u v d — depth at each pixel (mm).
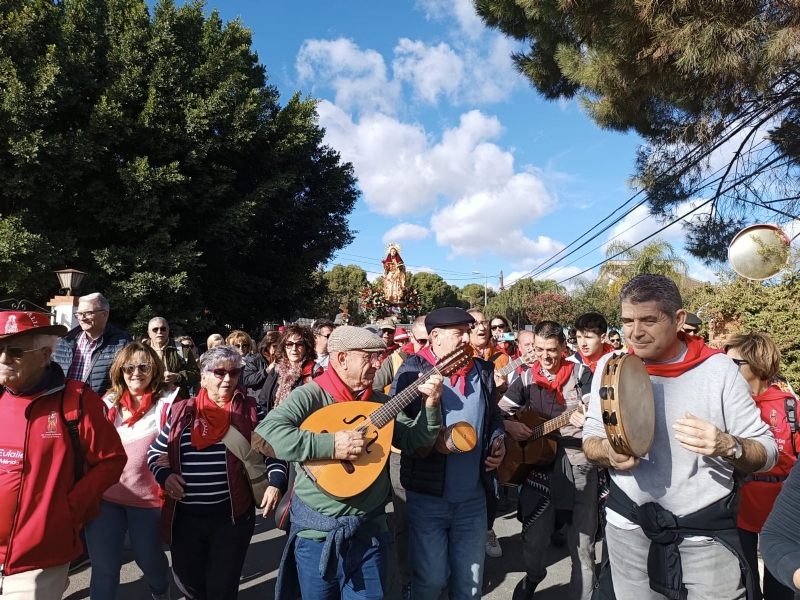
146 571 3408
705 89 8109
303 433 2551
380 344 2818
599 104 9945
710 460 2076
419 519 3062
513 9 9633
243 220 16297
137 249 14648
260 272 20797
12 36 12766
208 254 17969
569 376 3992
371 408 2773
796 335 7844
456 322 3180
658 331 2121
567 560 4738
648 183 10680
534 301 34250
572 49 8836
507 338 6387
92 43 14555
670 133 10023
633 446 1948
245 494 3119
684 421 1931
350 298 55031
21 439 2385
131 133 14094
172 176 14523
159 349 6336
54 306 10039
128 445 3381
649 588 2195
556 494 3498
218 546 3072
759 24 6668
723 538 2057
